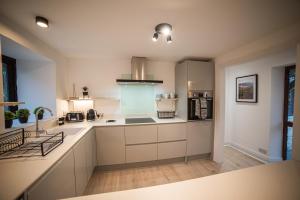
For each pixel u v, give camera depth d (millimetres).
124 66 2959
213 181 807
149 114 3150
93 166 2262
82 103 2857
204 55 2645
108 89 2936
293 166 988
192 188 741
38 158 1095
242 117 3299
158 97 3096
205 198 667
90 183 2105
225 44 2061
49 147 1294
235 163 2732
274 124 2682
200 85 2777
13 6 1146
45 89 2230
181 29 1588
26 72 2148
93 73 2869
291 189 745
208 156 2941
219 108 2736
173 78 3229
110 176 2285
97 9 1205
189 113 2756
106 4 1137
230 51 2377
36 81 2193
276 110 2674
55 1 1092
